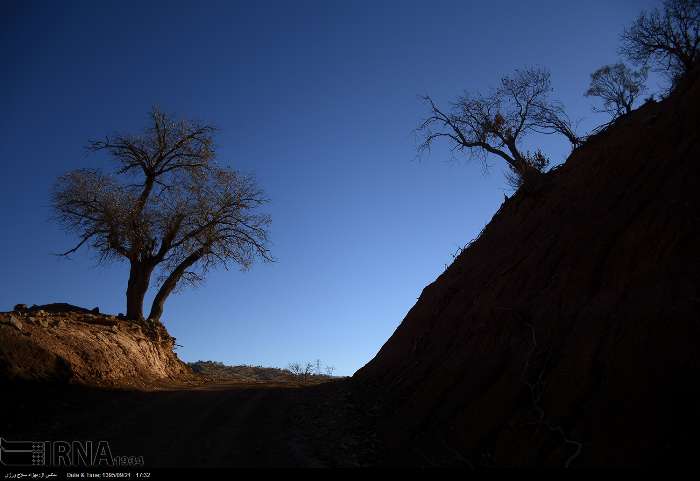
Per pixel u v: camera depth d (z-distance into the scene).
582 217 11.69
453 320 14.05
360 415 13.83
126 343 22.03
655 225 9.14
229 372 36.41
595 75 25.66
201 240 28.89
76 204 27.25
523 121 26.72
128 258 28.45
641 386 6.97
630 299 8.37
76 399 15.02
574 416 7.51
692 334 6.97
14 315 17.58
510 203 17.50
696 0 21.48
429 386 11.93
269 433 12.83
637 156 11.59
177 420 13.88
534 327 9.92
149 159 29.52
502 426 8.53
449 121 27.89
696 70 12.12
